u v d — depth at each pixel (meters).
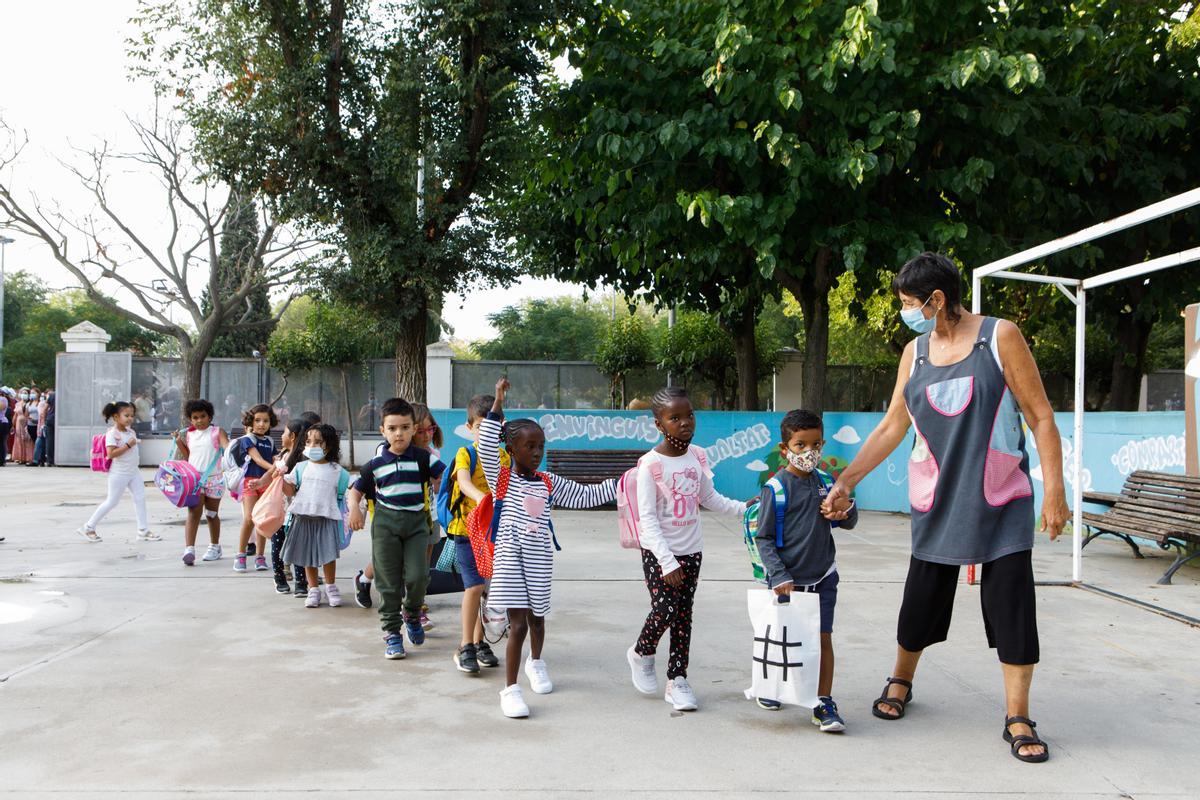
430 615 6.04
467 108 12.46
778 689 3.77
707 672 4.61
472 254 13.20
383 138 12.30
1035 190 10.41
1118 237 12.09
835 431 12.61
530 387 19.62
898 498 12.02
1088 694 4.23
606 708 4.04
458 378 19.58
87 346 20.48
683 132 9.68
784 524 3.88
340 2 12.38
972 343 3.60
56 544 8.80
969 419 3.57
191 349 19.89
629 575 7.28
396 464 5.01
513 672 4.01
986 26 9.85
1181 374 20.58
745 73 9.75
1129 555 8.47
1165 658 4.85
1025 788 3.15
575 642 5.21
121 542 8.98
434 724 3.81
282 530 6.51
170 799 3.01
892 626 5.57
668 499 3.97
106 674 4.49
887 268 10.85
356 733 3.69
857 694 4.24
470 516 4.33
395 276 12.95
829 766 3.35
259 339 35.12
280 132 12.20
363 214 12.70
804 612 3.75
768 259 9.58
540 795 3.07
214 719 3.84
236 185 13.26
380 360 20.41
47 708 3.96
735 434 12.59
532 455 4.11
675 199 10.87
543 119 12.08
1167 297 12.69
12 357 38.69
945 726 3.80
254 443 7.56
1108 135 10.95
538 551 4.11
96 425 20.17
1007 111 9.59
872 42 8.54
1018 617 3.50
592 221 11.78
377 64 12.53
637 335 19.11
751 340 15.20
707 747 3.54
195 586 6.80
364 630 5.53
